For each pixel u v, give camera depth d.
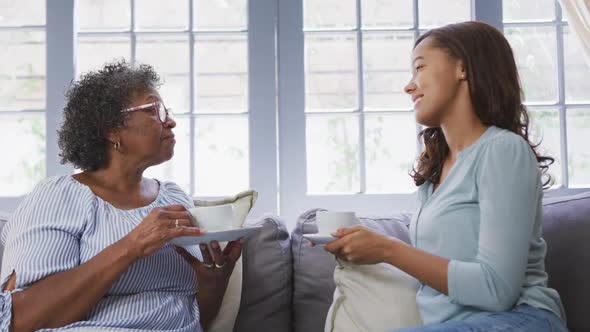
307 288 1.81
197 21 2.36
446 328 1.21
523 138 1.41
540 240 1.41
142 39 2.35
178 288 1.51
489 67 1.42
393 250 1.32
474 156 1.37
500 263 1.24
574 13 2.14
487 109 1.41
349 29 2.32
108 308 1.37
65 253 1.35
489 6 2.30
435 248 1.38
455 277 1.26
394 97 2.34
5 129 2.33
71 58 2.30
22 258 1.32
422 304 1.40
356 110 2.31
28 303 1.26
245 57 2.36
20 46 2.34
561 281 1.70
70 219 1.40
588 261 1.69
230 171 2.35
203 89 2.36
